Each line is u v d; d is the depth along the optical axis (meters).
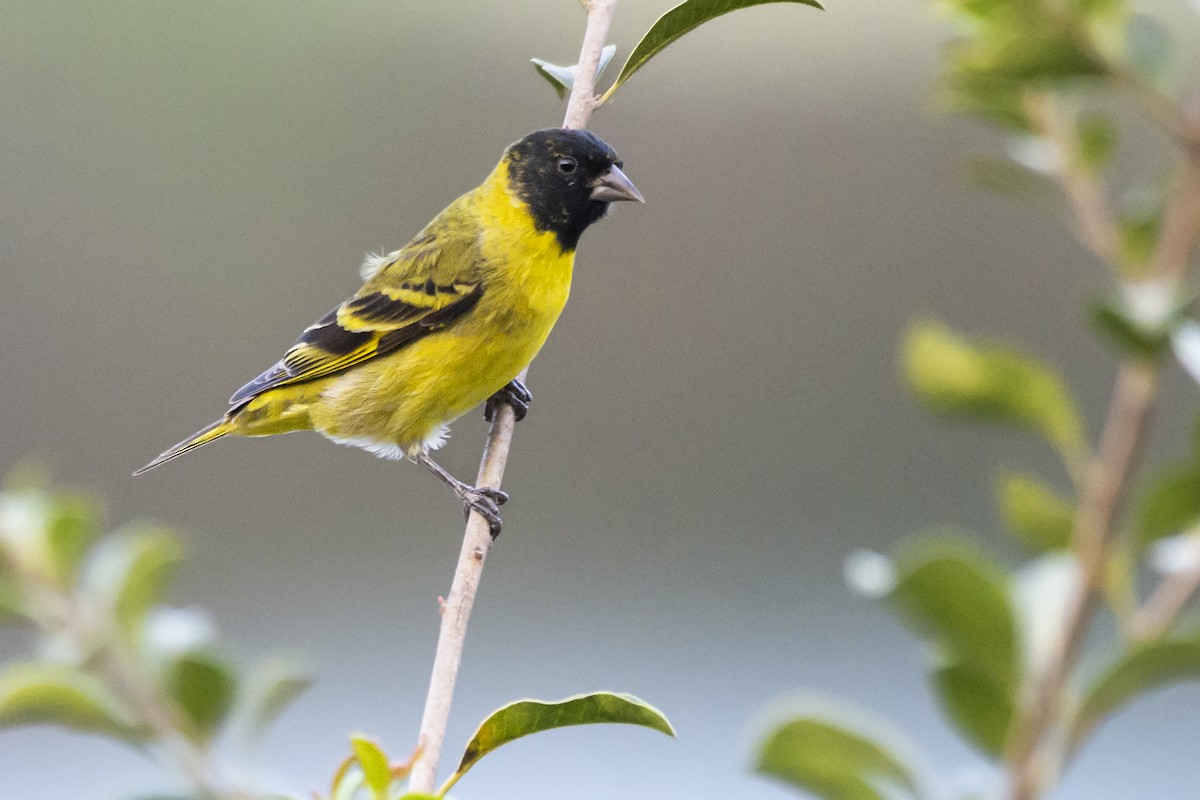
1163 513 3.79
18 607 3.84
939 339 3.82
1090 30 3.82
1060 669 3.65
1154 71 3.82
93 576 3.84
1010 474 3.83
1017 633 3.70
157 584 3.84
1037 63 3.82
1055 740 3.68
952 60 3.83
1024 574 3.83
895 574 3.73
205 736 3.82
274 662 3.83
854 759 3.81
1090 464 3.81
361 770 3.81
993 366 3.82
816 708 3.81
